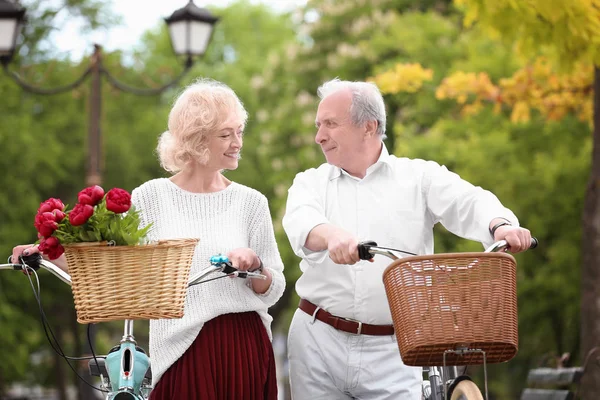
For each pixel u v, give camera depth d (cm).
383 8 2027
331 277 518
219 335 482
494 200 493
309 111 2050
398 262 406
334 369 517
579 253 1399
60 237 424
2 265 473
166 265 426
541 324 1495
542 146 1423
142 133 2486
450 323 401
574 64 831
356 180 529
